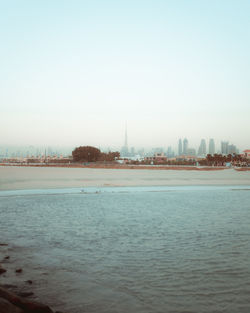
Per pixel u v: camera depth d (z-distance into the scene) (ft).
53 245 37.14
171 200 83.87
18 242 38.34
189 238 41.29
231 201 83.10
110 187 119.44
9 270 28.14
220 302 22.44
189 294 23.72
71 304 21.74
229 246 37.35
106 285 25.29
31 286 24.66
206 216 59.00
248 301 22.63
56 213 60.80
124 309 21.13
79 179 151.33
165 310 21.11
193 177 189.57
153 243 38.52
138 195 94.84
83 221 52.65
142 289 24.59
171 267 29.76
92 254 33.65
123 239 40.42
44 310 19.03
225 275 27.73
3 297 19.42
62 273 27.81
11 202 75.77
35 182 129.90
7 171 216.74
